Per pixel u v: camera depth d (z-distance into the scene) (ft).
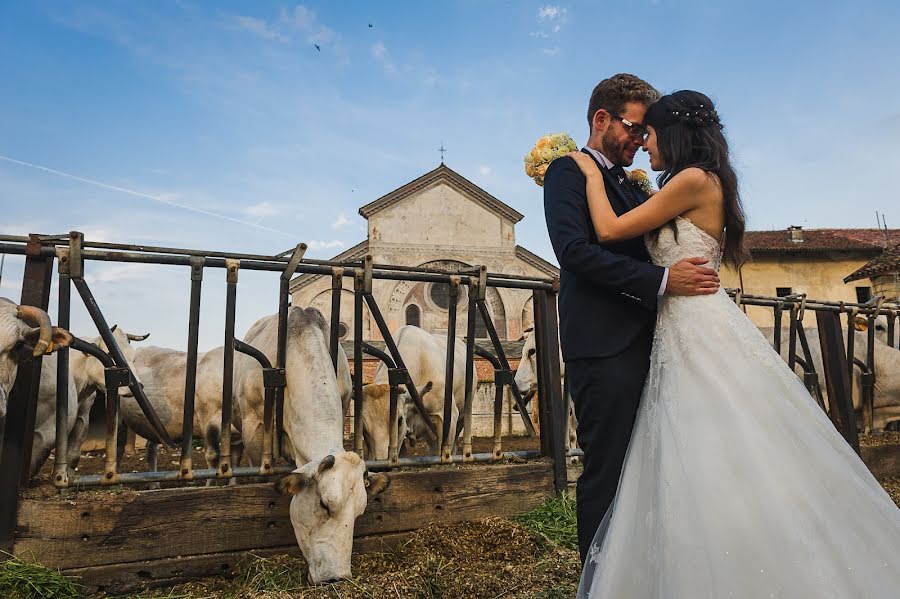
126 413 20.34
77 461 18.54
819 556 5.34
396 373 13.84
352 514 10.49
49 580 9.71
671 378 6.69
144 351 21.66
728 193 7.41
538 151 9.27
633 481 6.72
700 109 7.63
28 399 10.59
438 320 82.48
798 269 79.25
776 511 5.57
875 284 64.85
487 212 89.97
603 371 7.41
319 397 12.44
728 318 6.81
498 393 15.02
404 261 87.04
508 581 10.58
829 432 6.47
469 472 13.48
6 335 10.20
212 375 18.54
